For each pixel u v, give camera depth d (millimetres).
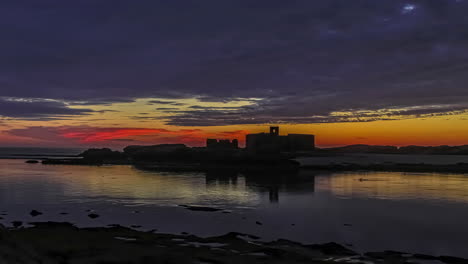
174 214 30797
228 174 83125
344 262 17812
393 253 19750
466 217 30234
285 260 17656
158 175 77875
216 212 31859
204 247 19875
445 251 20531
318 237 23391
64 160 138125
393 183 60469
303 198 41312
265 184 58812
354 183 60906
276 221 28250
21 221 27453
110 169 99625
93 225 26391
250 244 20984
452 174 83000
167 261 16672
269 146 132000
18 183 56500
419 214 31375
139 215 30312
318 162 153625
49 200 38312
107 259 16594
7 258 11984
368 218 29656
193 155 133625
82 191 46562
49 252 17312
